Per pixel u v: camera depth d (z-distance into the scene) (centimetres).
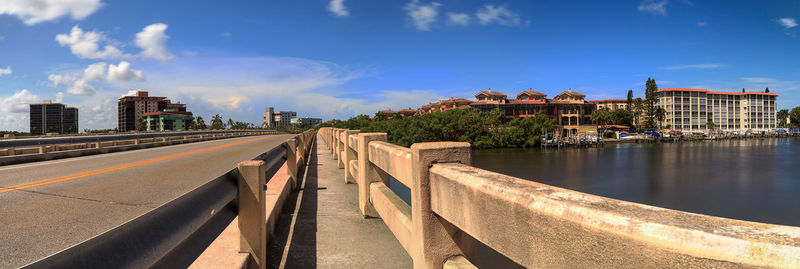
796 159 6078
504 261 1465
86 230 315
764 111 14838
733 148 8619
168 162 1036
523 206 131
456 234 227
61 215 373
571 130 9944
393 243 366
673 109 13588
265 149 1689
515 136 8112
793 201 3256
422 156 221
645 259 92
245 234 243
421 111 13038
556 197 124
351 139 667
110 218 360
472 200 166
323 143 2548
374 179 453
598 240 103
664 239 87
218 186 215
